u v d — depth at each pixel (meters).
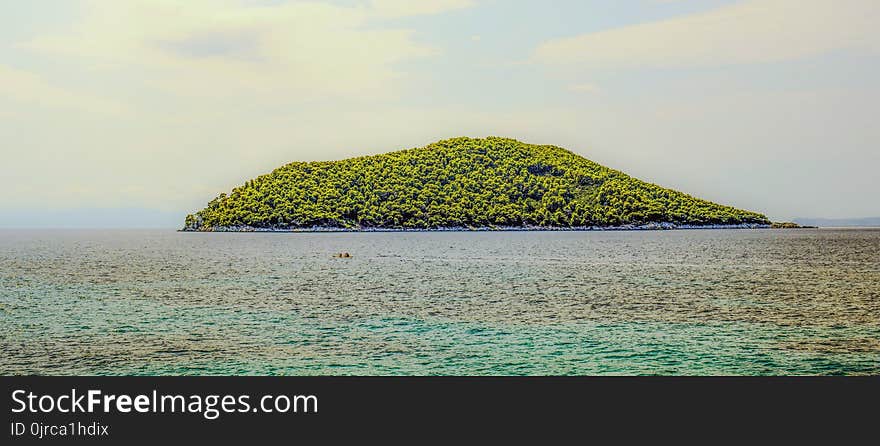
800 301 46.16
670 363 28.34
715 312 41.06
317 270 75.44
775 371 27.17
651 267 77.38
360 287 56.38
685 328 35.53
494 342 32.09
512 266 80.19
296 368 27.58
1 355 29.38
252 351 30.28
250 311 41.75
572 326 36.22
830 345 31.41
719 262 85.81
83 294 50.78
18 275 67.62
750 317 39.03
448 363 28.38
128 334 33.94
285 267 80.12
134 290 53.81
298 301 46.78
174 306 44.06
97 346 31.14
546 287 55.88
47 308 42.88
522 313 40.78
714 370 27.38
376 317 39.28
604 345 31.48
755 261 87.06
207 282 61.00
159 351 30.16
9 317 39.16
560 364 28.25
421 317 39.31
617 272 70.75
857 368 27.53
